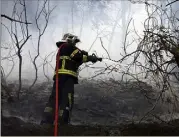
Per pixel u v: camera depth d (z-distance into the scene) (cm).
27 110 604
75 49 536
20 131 410
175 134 448
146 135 440
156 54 489
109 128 465
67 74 527
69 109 515
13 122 434
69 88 523
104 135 435
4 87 610
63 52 538
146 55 490
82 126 471
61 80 527
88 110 692
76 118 648
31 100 663
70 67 532
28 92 679
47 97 718
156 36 492
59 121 505
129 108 708
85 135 428
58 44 561
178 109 604
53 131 432
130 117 664
